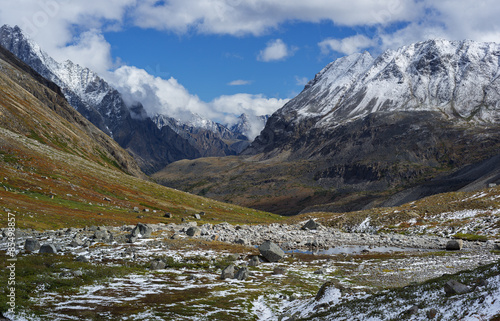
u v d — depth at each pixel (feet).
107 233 303.27
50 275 162.61
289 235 404.16
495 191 476.13
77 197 497.46
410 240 367.04
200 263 229.04
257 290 172.55
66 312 118.83
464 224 400.26
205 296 156.46
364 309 108.37
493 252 271.28
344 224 515.91
